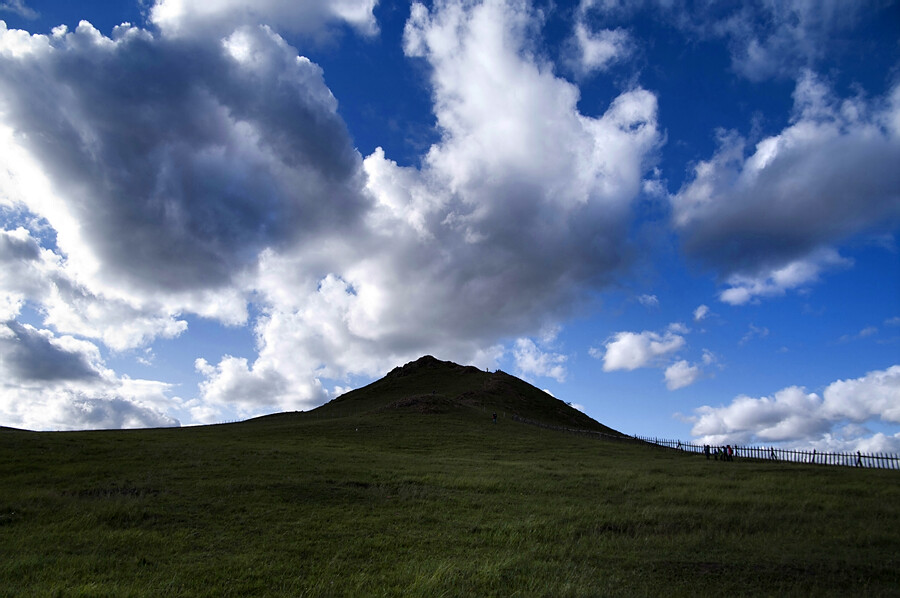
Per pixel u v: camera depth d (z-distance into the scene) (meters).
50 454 34.38
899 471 36.78
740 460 47.53
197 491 25.02
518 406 95.50
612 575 14.98
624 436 73.38
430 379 121.44
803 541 18.55
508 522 21.28
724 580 14.79
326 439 53.66
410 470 33.84
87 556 16.14
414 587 13.66
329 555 16.92
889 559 16.48
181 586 13.87
